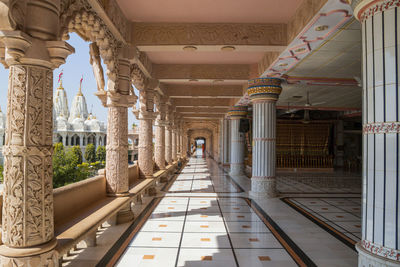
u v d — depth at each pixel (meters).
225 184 10.20
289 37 5.07
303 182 10.98
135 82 6.79
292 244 4.16
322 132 15.55
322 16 3.98
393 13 2.46
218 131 22.31
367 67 2.67
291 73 7.57
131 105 5.37
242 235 4.55
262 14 4.89
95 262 3.47
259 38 5.21
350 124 18.53
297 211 6.18
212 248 3.97
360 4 2.67
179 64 7.69
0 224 2.76
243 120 12.91
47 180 2.57
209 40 5.20
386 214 2.47
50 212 2.61
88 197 4.36
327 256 3.73
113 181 5.05
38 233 2.48
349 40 5.12
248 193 8.38
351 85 8.68
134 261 3.52
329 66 6.89
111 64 4.69
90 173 18.11
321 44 5.34
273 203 7.00
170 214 5.86
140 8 4.70
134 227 4.93
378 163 2.54
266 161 7.77
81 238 3.05
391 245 2.44
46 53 2.47
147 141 7.52
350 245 4.14
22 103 2.40
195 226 5.01
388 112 2.48
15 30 2.24
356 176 13.20
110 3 4.14
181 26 5.22
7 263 2.38
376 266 2.49
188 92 10.25
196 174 13.56
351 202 7.17
